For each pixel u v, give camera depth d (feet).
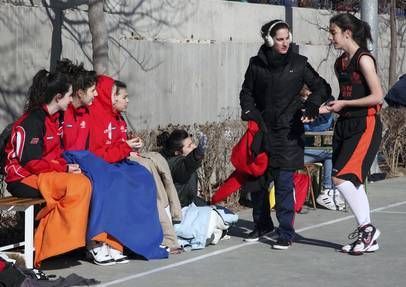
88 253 25.77
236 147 28.53
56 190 23.99
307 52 52.37
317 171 36.22
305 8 53.21
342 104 26.16
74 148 26.14
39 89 24.91
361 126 26.20
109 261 25.23
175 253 26.99
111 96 27.04
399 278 23.89
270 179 28.30
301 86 27.71
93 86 26.32
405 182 43.75
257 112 27.89
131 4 39.14
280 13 50.42
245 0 54.65
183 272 24.53
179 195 29.14
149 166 27.14
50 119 25.21
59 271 24.54
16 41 32.40
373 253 27.07
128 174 25.94
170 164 28.91
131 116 38.96
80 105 26.32
